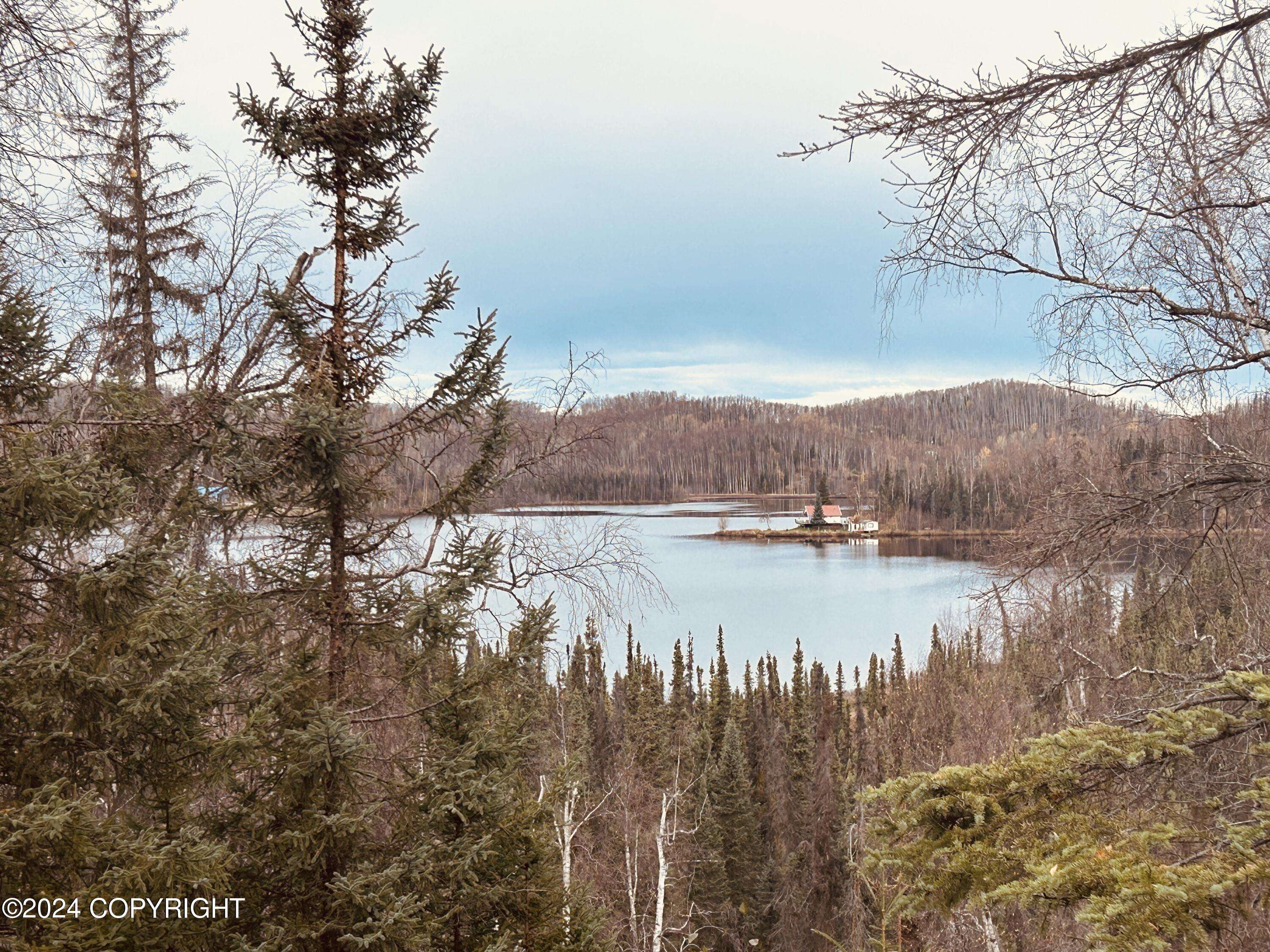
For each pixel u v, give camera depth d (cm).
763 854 2672
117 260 860
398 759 537
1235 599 420
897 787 251
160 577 391
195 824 424
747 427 13912
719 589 6806
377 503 555
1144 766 238
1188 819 242
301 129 501
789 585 6881
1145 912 177
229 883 430
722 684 3556
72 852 322
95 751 372
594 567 802
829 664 4634
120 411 482
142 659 385
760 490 13088
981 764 255
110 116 861
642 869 1662
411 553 683
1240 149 283
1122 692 422
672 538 10050
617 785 1736
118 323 861
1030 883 201
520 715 575
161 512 559
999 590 470
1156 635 453
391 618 536
